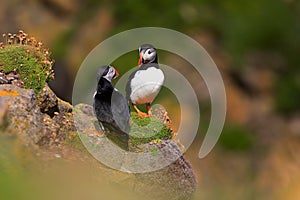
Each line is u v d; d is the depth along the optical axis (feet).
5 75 27.61
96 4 71.61
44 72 28.22
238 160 60.90
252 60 72.90
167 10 71.72
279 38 74.84
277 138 65.21
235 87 68.95
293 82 71.72
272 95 70.28
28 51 28.53
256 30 74.54
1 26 68.13
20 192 19.42
